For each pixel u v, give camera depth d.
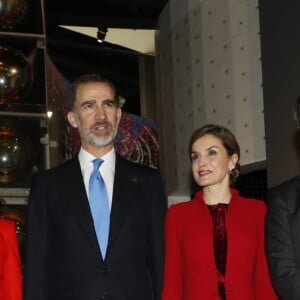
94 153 3.27
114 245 3.11
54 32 6.72
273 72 4.83
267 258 2.95
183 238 3.22
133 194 3.21
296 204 2.91
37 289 3.09
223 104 5.71
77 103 3.24
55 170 3.28
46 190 3.21
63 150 5.84
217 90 5.80
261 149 5.27
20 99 4.44
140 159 6.76
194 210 3.27
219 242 3.15
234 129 5.57
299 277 2.79
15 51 4.47
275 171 4.75
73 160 3.31
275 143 4.77
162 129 6.87
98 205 3.19
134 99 6.87
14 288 3.23
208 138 3.24
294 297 2.77
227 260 3.12
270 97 4.85
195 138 3.27
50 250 3.16
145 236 3.19
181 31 6.38
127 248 3.12
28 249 3.14
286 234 2.88
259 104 5.32
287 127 4.64
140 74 6.97
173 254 3.22
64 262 3.09
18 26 4.58
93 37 6.93
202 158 3.22
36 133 4.44
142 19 6.83
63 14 6.57
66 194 3.18
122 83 6.84
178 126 6.48
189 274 3.17
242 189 6.46
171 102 6.64
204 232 3.18
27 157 4.39
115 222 3.14
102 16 6.66
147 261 3.21
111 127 3.22
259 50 5.35
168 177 6.75
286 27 4.71
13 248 3.30
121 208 3.17
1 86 4.40
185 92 6.33
